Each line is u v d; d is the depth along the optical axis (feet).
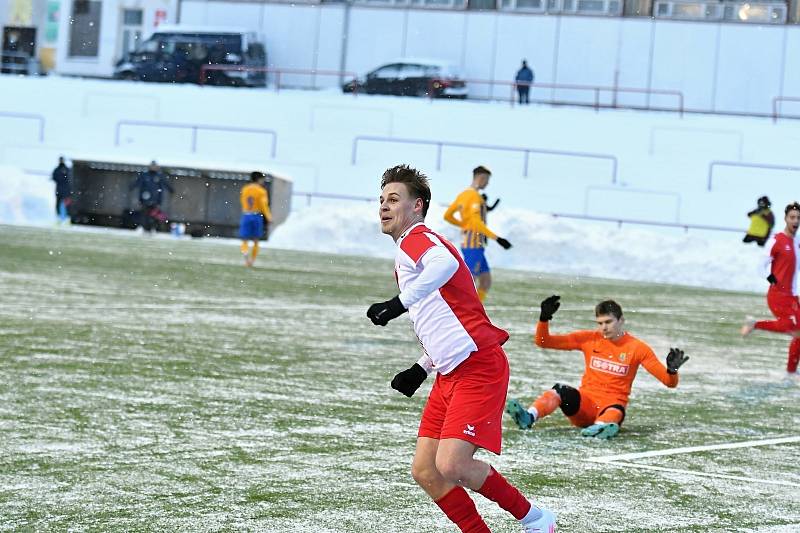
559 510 57.11
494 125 469.98
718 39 514.27
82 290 165.48
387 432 75.41
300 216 349.82
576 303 198.29
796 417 91.66
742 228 403.75
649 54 520.83
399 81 514.27
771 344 151.53
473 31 537.65
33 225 371.15
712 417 89.30
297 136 470.39
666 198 416.67
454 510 48.03
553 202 420.77
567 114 477.77
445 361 47.32
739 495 62.28
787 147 453.99
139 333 120.26
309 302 169.78
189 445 68.18
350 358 111.75
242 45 534.37
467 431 46.62
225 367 100.37
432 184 431.84
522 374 106.93
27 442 66.49
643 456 72.02
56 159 453.58
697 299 232.94
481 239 153.28
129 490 56.95
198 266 232.12
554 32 528.22
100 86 506.07
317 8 551.18
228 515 53.11
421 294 46.85
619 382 79.56
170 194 378.32
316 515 53.72
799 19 513.86
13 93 500.74
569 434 78.64
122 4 578.25
